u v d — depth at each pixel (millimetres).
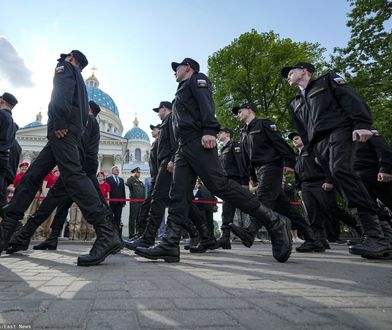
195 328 1135
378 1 16938
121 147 42250
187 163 3539
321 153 4102
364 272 2689
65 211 5812
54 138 3275
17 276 2352
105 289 1840
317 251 5484
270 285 2010
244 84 22625
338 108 3904
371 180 4871
